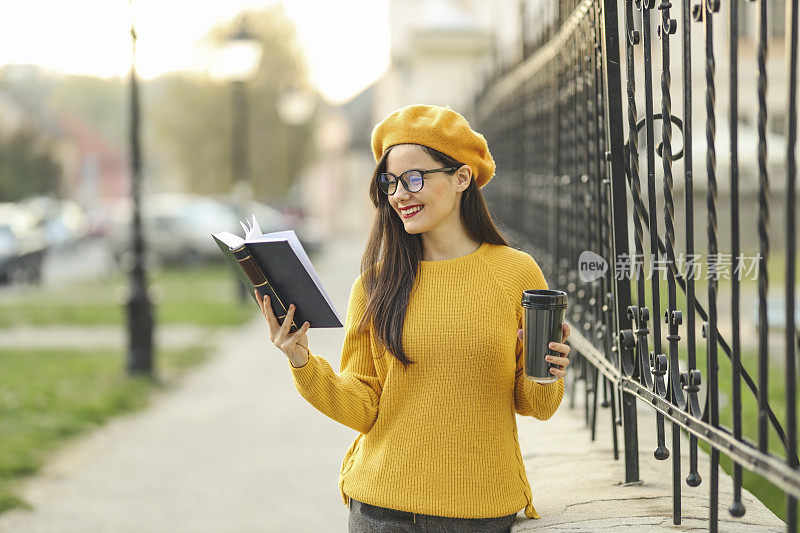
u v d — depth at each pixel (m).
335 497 5.65
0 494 5.52
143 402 8.50
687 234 2.16
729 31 1.85
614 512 2.56
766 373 1.79
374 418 2.47
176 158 36.03
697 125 12.09
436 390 2.38
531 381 2.32
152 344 9.74
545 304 2.22
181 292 18.52
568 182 4.14
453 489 2.36
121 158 76.19
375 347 2.46
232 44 16.05
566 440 3.58
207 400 8.64
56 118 51.97
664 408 2.38
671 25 2.25
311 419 7.81
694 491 2.80
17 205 27.28
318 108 37.72
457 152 2.38
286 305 2.28
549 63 4.96
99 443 6.99
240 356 11.23
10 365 10.03
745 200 11.51
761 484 4.15
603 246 3.11
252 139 35.09
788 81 1.58
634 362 2.83
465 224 2.49
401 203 2.40
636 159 2.54
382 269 2.46
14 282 20.23
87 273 24.39
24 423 7.28
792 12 1.57
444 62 30.08
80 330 13.31
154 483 5.94
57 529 5.01
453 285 2.42
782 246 11.32
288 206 34.34
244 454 6.67
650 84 2.46
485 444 2.38
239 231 16.41
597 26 3.06
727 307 8.86
